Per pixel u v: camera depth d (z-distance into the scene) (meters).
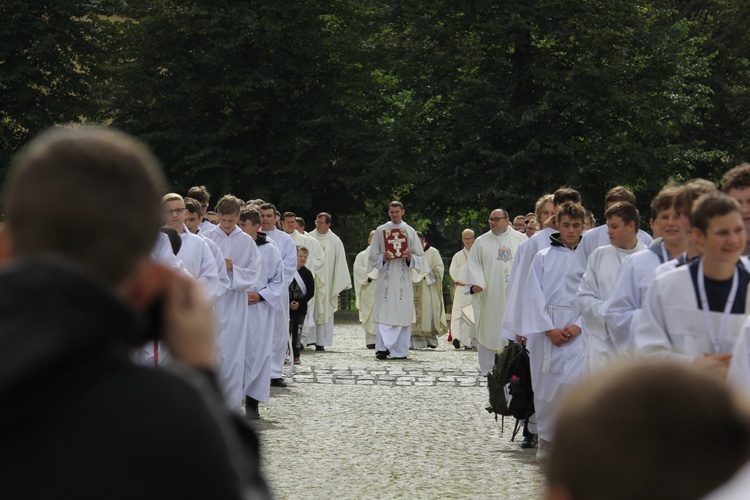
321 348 39.41
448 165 63.34
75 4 68.00
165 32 68.12
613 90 61.41
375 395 24.48
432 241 100.50
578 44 63.41
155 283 2.96
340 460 15.88
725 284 8.45
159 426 2.50
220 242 19.50
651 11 66.81
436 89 63.22
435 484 14.09
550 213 17.95
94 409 2.51
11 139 67.31
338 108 71.06
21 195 2.71
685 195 9.33
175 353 3.03
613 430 2.03
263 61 68.31
